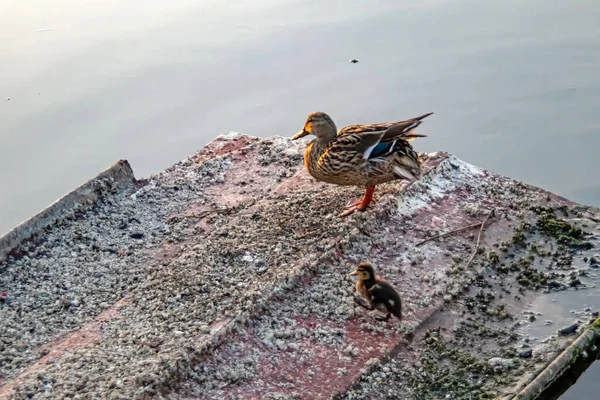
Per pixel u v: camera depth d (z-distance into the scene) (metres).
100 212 7.58
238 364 5.60
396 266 6.77
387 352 5.86
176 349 5.58
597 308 6.38
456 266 6.79
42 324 6.14
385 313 6.18
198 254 6.80
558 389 5.97
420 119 7.21
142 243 7.17
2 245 6.84
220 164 8.47
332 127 7.64
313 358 5.75
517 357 5.89
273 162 8.48
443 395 5.58
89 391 5.21
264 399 5.34
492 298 6.51
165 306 6.15
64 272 6.75
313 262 6.55
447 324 6.23
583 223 7.44
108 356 5.59
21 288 6.55
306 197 7.64
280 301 6.21
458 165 8.16
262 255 6.74
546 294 6.57
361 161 7.17
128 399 5.11
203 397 5.32
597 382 6.00
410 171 7.26
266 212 7.43
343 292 6.37
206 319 5.95
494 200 7.73
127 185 8.02
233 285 6.36
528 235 7.28
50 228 7.23
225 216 7.52
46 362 5.56
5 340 5.96
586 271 6.80
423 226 7.25
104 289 6.55
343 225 7.01
